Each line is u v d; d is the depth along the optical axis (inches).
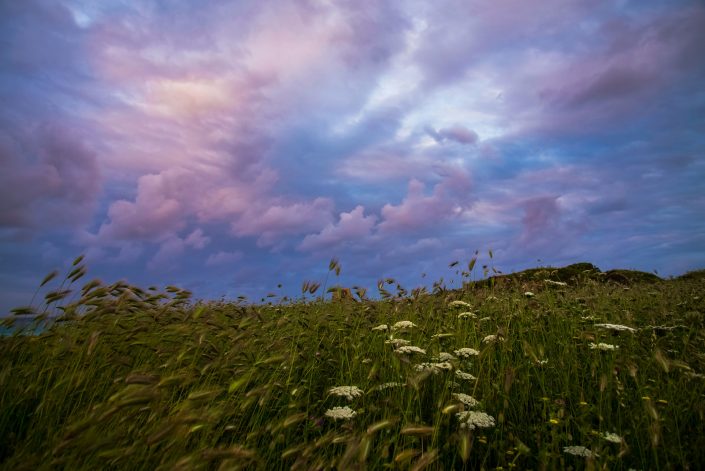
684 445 159.6
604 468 132.3
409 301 293.4
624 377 203.3
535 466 157.2
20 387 169.9
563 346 249.0
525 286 393.1
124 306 203.9
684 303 354.9
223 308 273.1
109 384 182.2
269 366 188.4
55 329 203.3
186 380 135.9
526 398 198.1
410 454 122.5
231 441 157.4
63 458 110.1
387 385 179.3
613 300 365.1
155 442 110.5
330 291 274.5
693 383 186.9
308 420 172.6
